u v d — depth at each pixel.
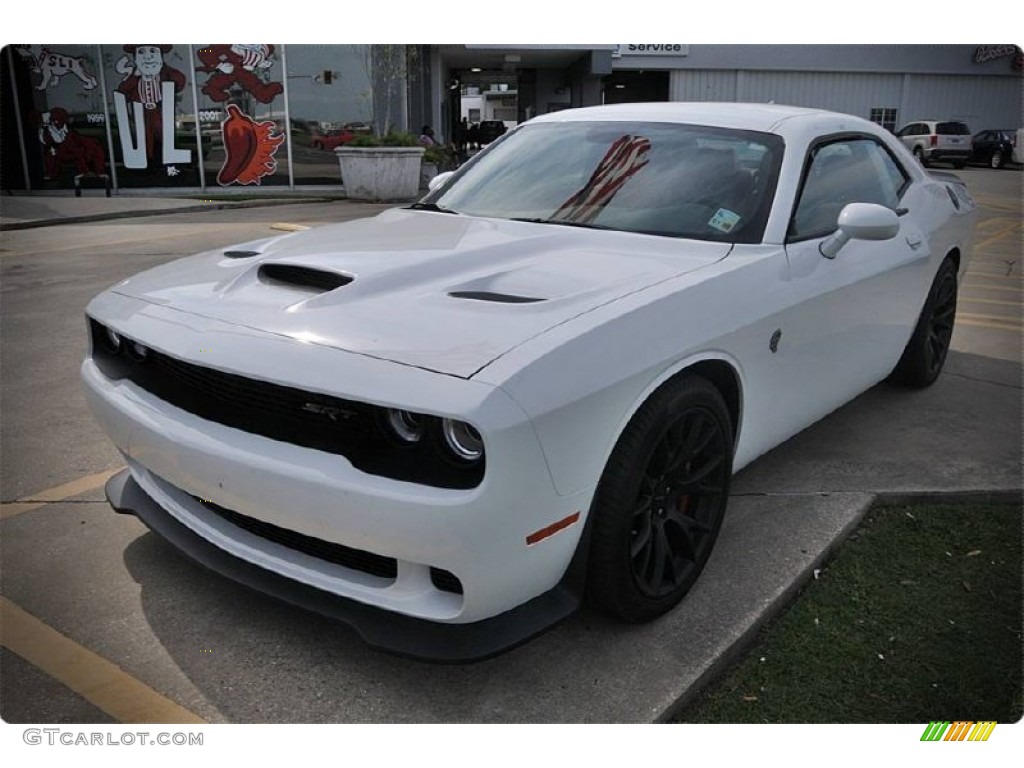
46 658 2.43
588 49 23.47
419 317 2.30
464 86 40.38
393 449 2.09
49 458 3.73
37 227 11.48
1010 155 28.95
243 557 2.43
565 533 2.22
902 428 4.20
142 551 2.98
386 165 15.13
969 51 30.94
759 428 3.01
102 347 2.85
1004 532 3.26
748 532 3.13
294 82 16.73
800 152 3.34
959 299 7.41
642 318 2.38
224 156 16.72
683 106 3.78
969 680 2.44
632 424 2.36
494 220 3.29
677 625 2.60
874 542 3.18
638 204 3.21
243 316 2.42
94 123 16.14
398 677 2.39
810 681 2.43
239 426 2.31
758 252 2.97
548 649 2.49
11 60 15.74
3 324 6.03
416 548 2.05
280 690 2.33
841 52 30.30
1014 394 4.75
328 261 2.68
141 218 12.55
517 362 2.07
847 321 3.42
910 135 29.41
